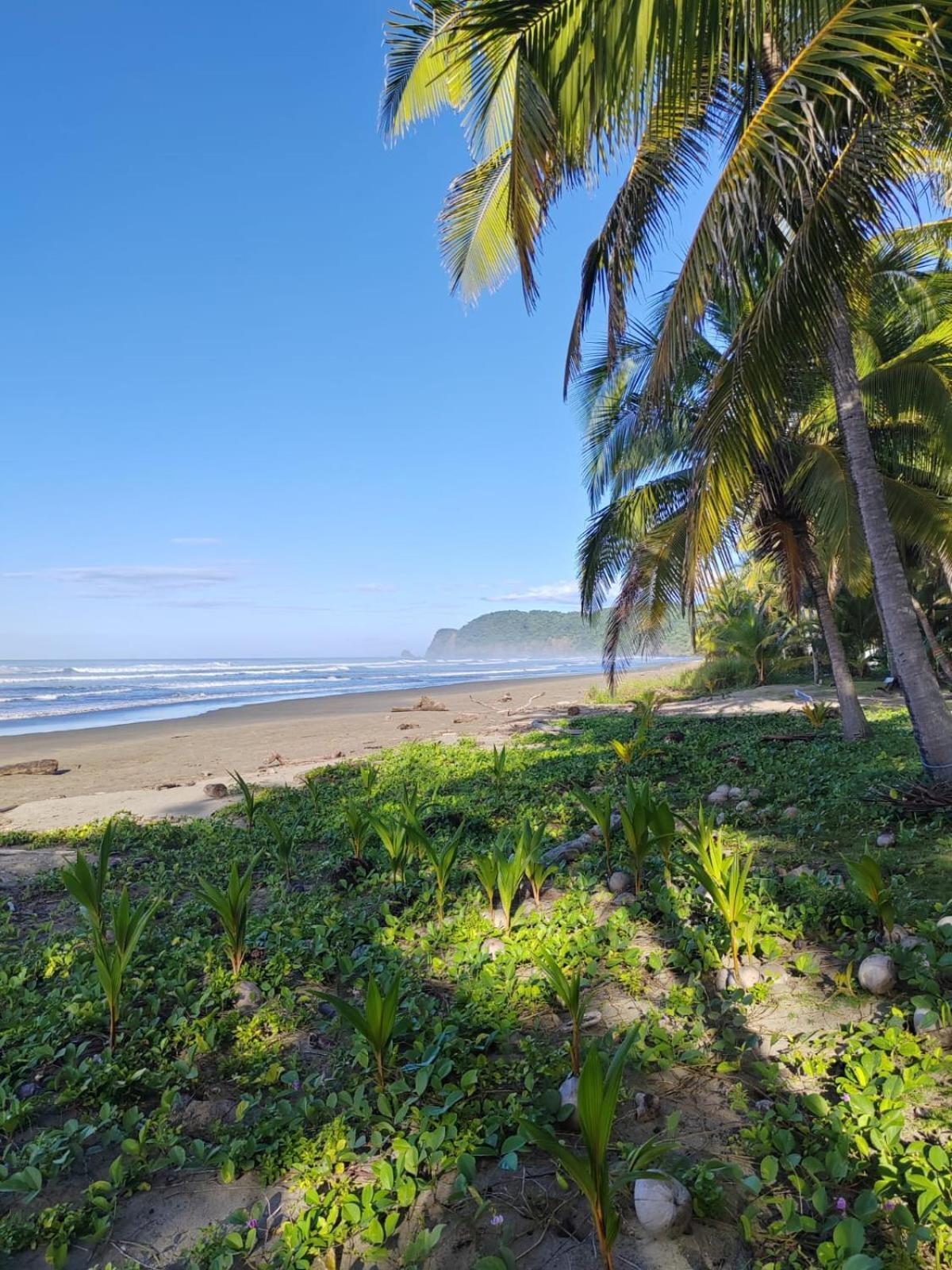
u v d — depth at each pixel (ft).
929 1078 8.31
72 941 15.85
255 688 156.66
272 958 13.83
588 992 11.82
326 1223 7.10
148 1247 7.20
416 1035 10.76
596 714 62.59
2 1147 8.85
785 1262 6.46
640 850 15.78
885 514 22.40
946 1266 6.18
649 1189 7.02
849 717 35.42
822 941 12.88
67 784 42.65
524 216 17.89
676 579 35.37
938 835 18.10
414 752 43.96
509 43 17.80
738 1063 9.20
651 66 15.57
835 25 14.82
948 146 19.69
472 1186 7.46
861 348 31.91
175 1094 9.57
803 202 16.31
